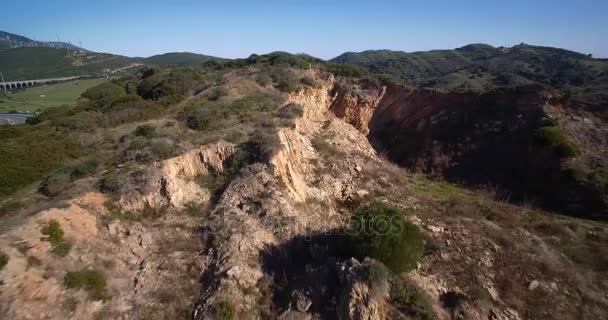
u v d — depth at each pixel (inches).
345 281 495.5
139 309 491.5
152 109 1065.5
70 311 456.8
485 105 1312.7
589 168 943.7
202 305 499.5
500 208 843.4
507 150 1136.2
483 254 617.9
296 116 1120.2
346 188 918.4
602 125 1094.4
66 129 909.8
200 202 723.4
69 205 586.2
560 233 727.7
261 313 511.8
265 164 791.1
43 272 474.0
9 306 420.2
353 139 1346.0
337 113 1584.6
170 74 1370.6
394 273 514.9
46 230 518.6
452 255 607.8
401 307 483.8
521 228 740.0
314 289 518.0
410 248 529.7
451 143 1270.9
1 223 542.0
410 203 868.6
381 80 1626.5
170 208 681.6
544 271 593.6
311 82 1515.7
